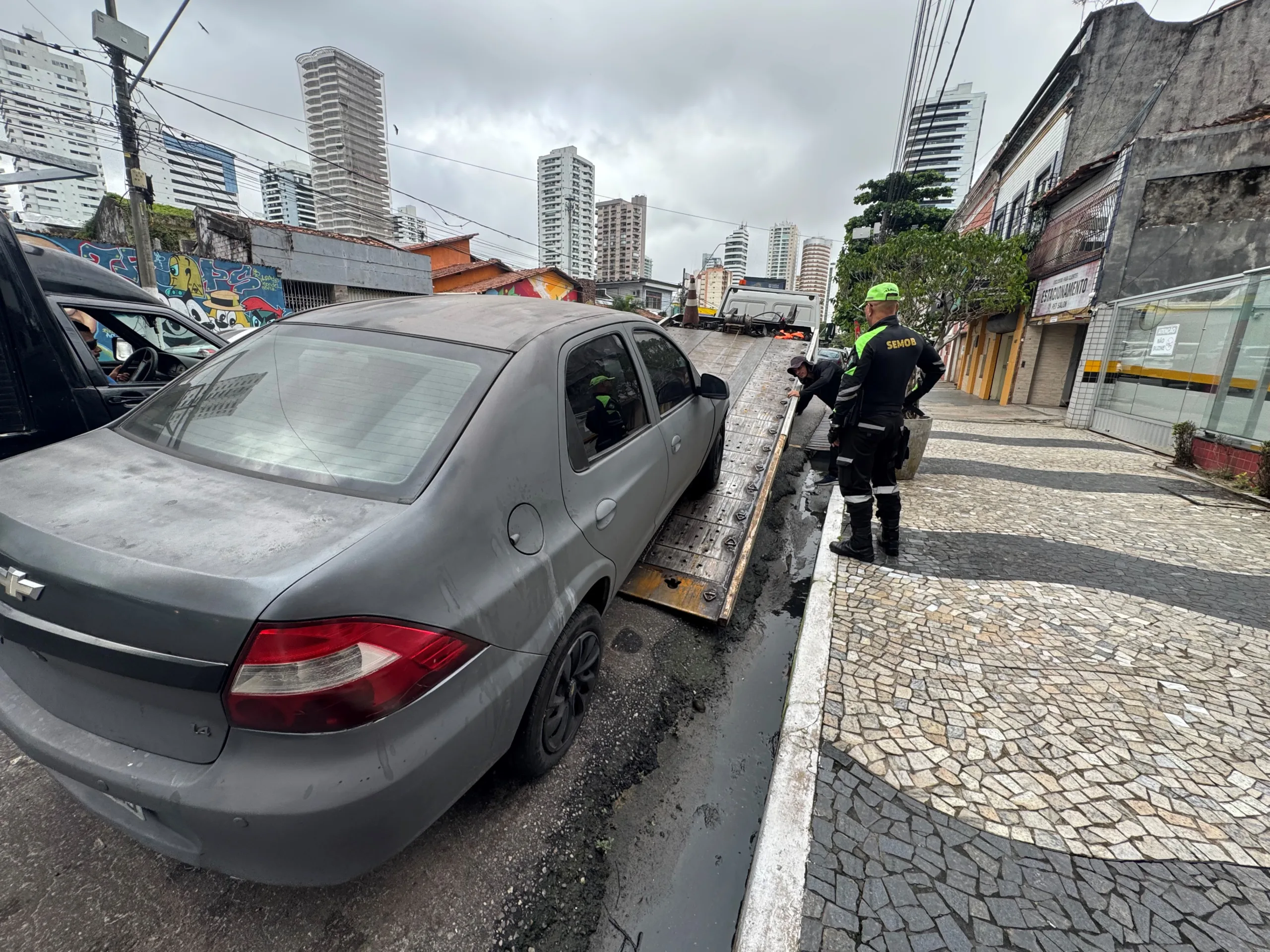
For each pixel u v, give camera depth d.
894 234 23.81
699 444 3.85
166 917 1.73
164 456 1.80
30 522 1.46
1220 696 2.73
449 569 1.55
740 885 1.95
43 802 2.10
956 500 5.62
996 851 1.93
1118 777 2.25
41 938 1.66
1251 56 11.98
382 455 1.71
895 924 1.68
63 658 1.41
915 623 3.31
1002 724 2.52
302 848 1.33
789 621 3.63
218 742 1.35
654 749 2.52
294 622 1.25
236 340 2.42
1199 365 7.79
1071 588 3.77
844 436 3.94
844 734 2.43
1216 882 1.84
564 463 2.14
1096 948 1.63
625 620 3.38
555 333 2.33
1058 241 13.35
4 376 3.08
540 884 1.89
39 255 3.64
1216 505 5.57
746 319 9.29
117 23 9.16
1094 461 7.66
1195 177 9.77
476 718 1.59
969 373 22.12
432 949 1.68
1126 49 13.06
